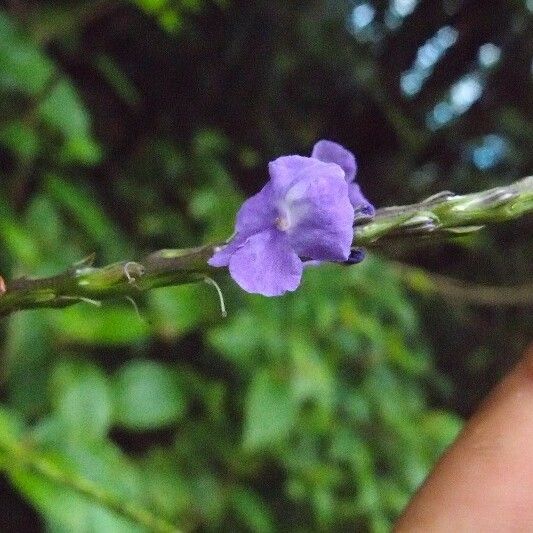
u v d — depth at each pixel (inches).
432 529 2.9
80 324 4.6
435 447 6.3
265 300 5.4
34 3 6.0
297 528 6.1
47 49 6.7
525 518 2.9
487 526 2.9
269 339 5.3
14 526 6.0
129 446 6.5
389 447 6.1
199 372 5.9
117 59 7.4
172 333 5.1
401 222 2.2
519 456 2.9
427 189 10.1
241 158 7.8
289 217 2.2
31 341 4.6
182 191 6.6
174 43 7.4
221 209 6.1
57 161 5.5
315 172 2.2
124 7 7.0
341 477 5.9
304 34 8.0
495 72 10.2
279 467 6.1
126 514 3.7
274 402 5.1
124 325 4.7
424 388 9.4
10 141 5.0
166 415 4.9
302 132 8.7
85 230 5.5
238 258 2.2
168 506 5.2
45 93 5.0
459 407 9.8
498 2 9.7
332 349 5.9
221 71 7.7
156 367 5.0
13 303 2.3
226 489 5.5
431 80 10.1
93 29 7.0
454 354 9.8
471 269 9.9
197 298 5.3
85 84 7.2
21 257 4.6
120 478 4.3
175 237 6.5
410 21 9.6
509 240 9.9
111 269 2.3
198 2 6.0
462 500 2.9
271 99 8.2
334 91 8.7
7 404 4.9
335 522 6.1
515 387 3.1
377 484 6.0
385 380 6.2
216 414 5.4
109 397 4.7
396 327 7.1
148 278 2.2
